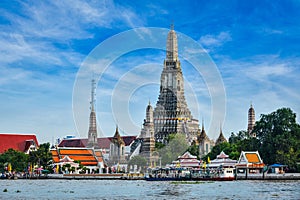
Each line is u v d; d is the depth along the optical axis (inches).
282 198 2736.2
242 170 5438.0
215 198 2755.9
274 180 4694.9
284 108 5551.2
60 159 6732.3
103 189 3582.7
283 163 5196.9
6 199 2844.5
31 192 3373.5
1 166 6712.6
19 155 6683.1
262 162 5413.4
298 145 5310.0
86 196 2979.8
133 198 2805.1
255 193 3053.6
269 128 5580.7
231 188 3501.5
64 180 5561.0
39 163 6535.4
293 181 4471.0
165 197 2842.0
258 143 5693.9
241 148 5969.5
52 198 2874.0
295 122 5546.3
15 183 4827.8
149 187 3750.0
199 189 3435.0
